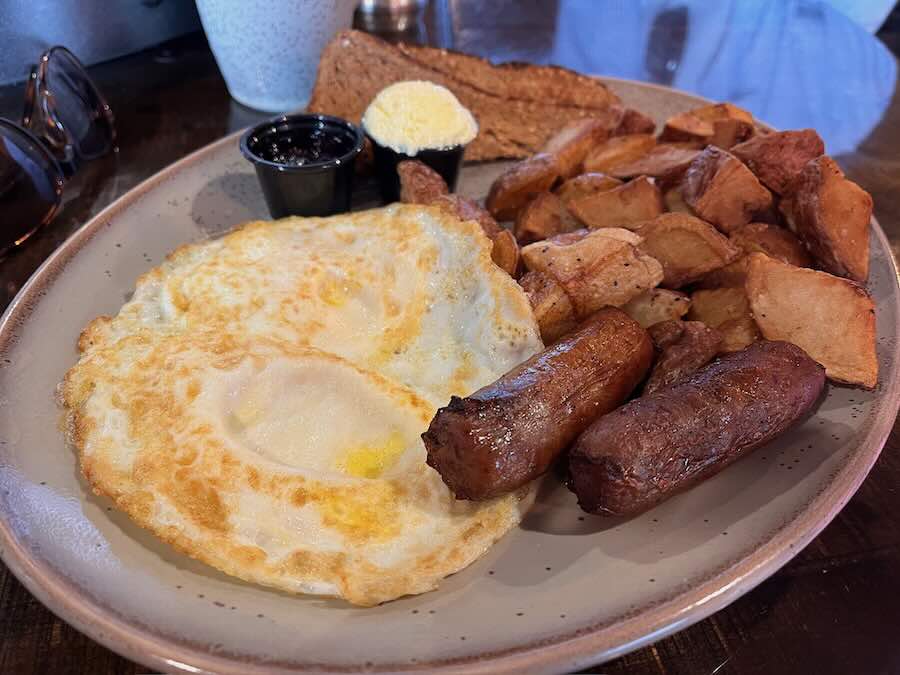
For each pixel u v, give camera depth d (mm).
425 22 625
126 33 547
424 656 192
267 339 275
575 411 233
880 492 261
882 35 709
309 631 199
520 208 357
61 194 389
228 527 220
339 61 416
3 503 221
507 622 204
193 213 371
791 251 311
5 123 368
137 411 247
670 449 217
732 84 555
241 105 505
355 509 229
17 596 223
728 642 219
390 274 303
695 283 313
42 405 261
